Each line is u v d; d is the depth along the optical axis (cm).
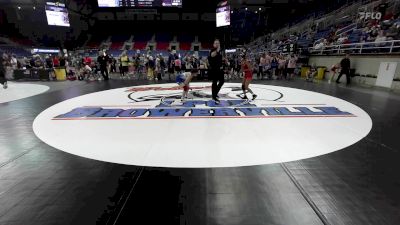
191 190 283
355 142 430
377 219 233
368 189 283
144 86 1203
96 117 608
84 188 289
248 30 4034
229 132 488
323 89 1056
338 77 1296
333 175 315
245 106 723
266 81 1393
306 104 747
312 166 340
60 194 277
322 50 1608
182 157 372
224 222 230
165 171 328
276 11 3759
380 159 362
